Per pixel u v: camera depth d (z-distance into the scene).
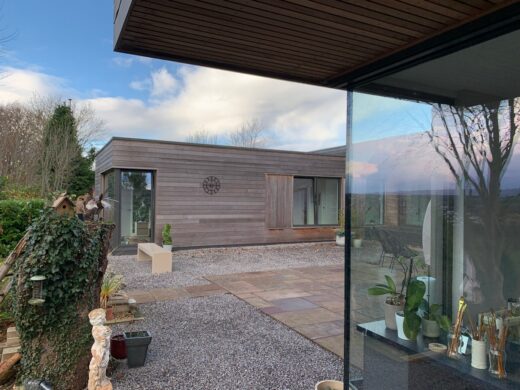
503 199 2.00
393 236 2.47
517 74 1.85
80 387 2.63
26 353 2.53
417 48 2.06
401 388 2.30
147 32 1.96
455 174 2.21
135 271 6.99
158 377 2.87
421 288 2.33
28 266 2.48
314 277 6.72
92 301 2.74
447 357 2.08
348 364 2.53
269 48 2.15
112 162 8.64
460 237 2.18
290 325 4.09
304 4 1.66
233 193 10.03
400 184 2.44
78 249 2.61
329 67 2.45
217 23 1.86
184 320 4.24
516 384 1.80
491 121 2.02
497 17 1.65
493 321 1.93
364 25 1.85
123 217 8.98
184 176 9.38
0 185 9.09
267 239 10.57
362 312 2.56
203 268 7.43
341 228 11.20
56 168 14.53
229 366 3.07
